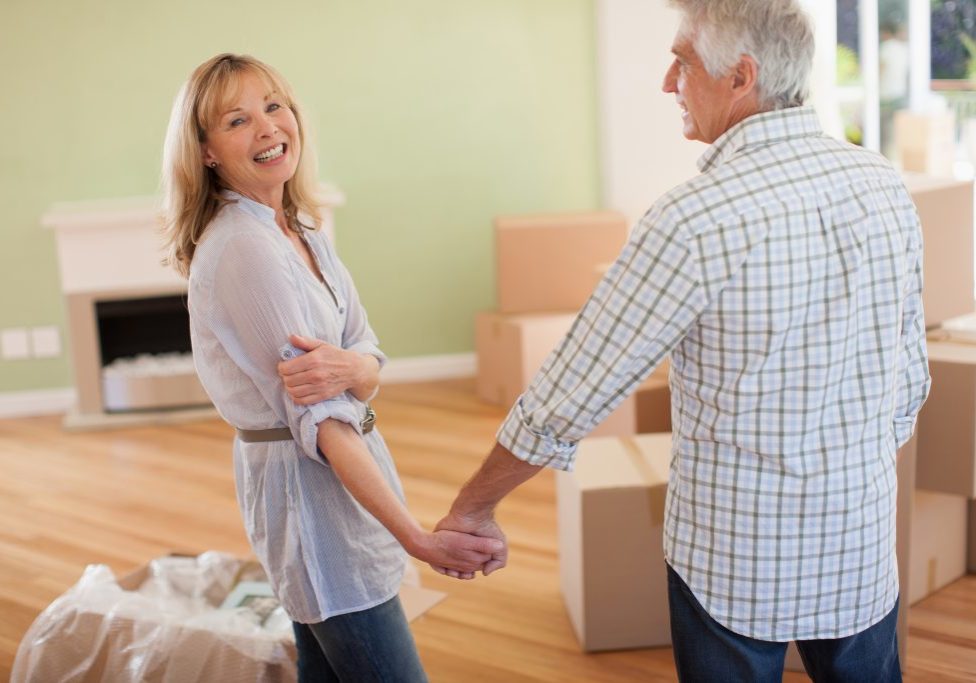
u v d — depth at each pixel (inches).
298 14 195.8
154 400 190.1
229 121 64.5
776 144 55.1
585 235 189.0
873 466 56.6
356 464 62.7
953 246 107.3
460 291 210.4
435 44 200.7
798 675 97.9
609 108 202.8
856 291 54.3
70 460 170.6
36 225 195.3
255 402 65.0
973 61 179.3
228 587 108.3
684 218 53.0
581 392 55.5
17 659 95.3
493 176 207.2
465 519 62.2
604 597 102.7
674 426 59.4
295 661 89.7
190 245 66.5
